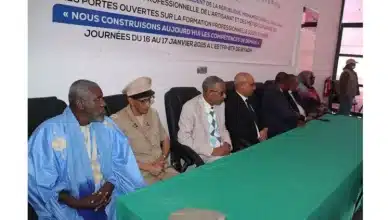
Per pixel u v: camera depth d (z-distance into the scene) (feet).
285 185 4.05
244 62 12.10
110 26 6.98
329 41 19.98
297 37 16.21
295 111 10.53
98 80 6.95
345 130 8.04
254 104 9.80
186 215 2.96
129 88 5.94
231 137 8.02
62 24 6.13
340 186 4.14
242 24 11.53
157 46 8.18
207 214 2.98
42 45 5.90
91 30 6.64
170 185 3.92
